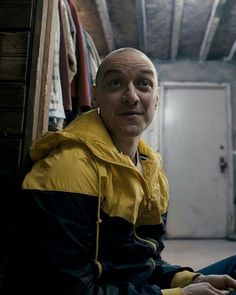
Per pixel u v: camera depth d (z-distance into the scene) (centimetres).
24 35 96
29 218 73
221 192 400
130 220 81
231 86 412
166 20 319
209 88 416
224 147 406
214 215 397
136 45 369
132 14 296
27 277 78
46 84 100
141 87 89
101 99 91
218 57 412
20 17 97
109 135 90
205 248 324
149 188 90
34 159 86
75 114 165
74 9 165
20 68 95
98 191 77
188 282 96
